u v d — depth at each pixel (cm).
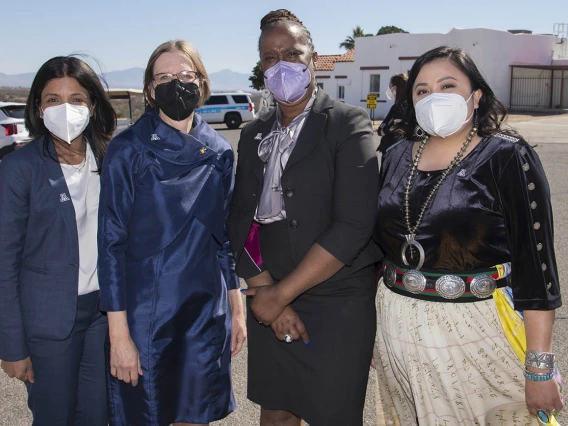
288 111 252
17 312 238
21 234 237
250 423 332
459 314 218
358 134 239
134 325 237
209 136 254
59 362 247
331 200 244
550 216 208
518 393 222
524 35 3516
